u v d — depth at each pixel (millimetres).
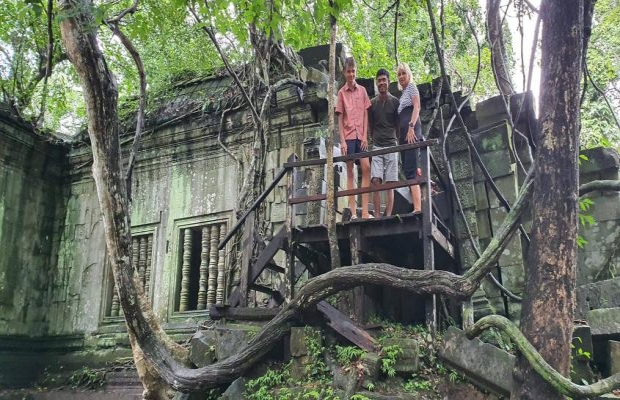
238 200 8703
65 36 6148
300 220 8172
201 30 10180
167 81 10492
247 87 9484
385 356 5523
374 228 6305
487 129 7906
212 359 6301
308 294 5840
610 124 12477
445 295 5312
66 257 10961
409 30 13562
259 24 7098
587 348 5406
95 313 10328
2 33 10289
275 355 6242
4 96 10703
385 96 7301
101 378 9398
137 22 7480
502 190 7566
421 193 6070
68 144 11289
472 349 5266
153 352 6293
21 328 10398
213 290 9195
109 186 6332
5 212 10359
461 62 15742
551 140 4500
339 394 5359
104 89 6270
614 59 12852
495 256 5078
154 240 10023
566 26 4543
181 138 10109
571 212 4402
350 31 12086
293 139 9102
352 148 6992
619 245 7246
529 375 4281
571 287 4309
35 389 9742
